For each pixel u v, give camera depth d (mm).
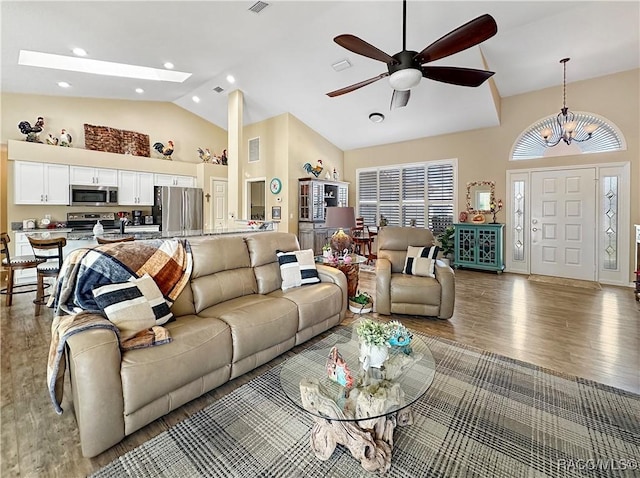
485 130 6020
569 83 5168
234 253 2910
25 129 5113
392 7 3525
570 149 5207
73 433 1684
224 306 2533
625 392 2039
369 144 7531
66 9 3074
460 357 2523
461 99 5266
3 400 1958
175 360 1788
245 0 3254
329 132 7254
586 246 5137
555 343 2771
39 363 2410
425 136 6742
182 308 2377
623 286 4773
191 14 3414
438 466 1474
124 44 3943
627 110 4734
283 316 2492
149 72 5293
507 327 3156
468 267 6016
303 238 6863
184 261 2549
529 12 3539
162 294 2240
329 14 3703
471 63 4344
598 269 5043
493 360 2473
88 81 5086
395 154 7238
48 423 1754
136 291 2029
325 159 7551
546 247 5504
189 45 4156
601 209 4996
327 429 1552
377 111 6055
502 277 5441
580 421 1772
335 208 3740
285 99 6180
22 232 4852
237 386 2148
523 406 1903
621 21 3660
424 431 1696
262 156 7168
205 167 7113
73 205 5699
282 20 3742
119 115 6363
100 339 1582
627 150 4746
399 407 1462
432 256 3678
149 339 1777
